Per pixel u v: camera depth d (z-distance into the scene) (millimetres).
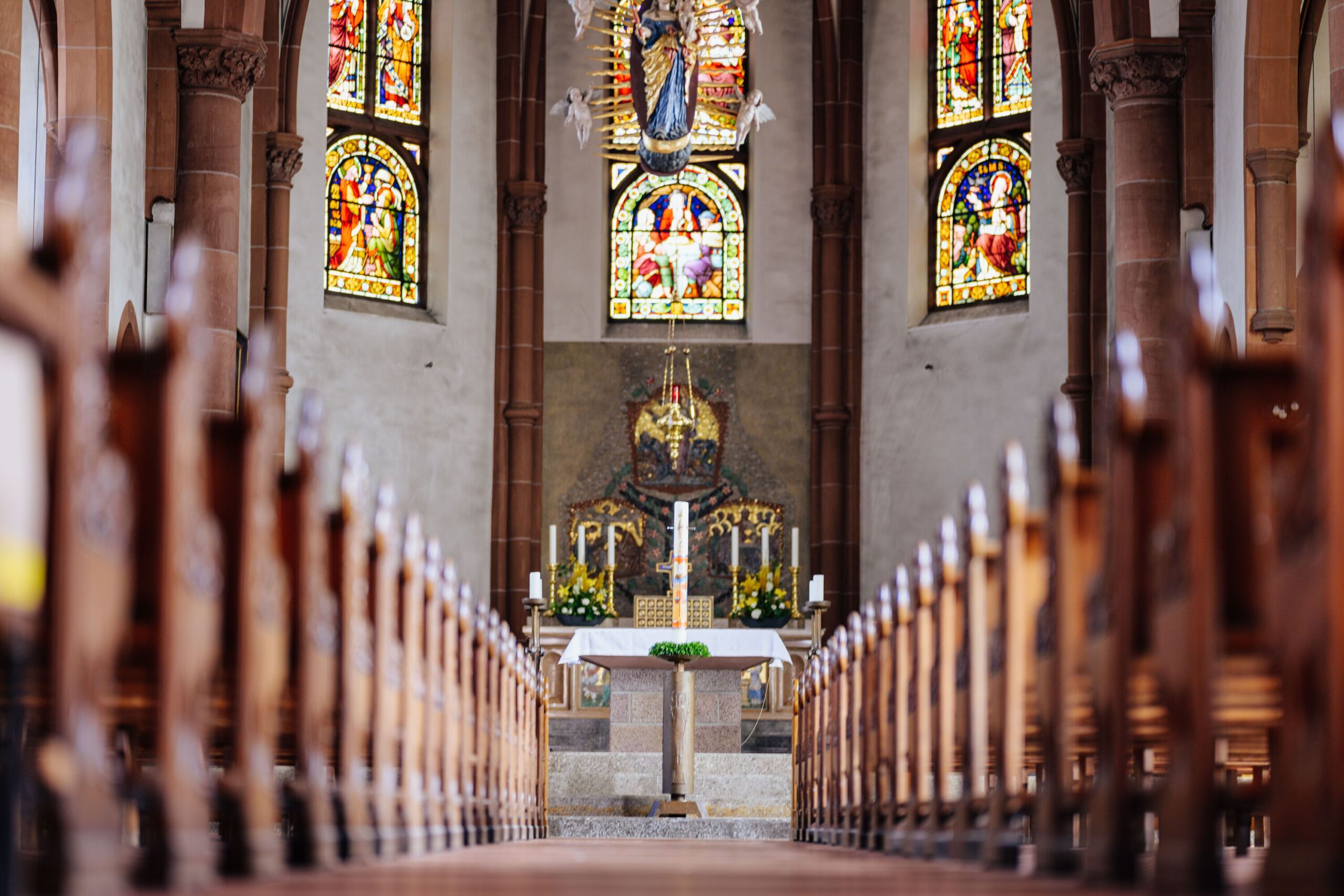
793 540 23109
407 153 23875
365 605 7684
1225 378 4680
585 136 20422
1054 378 22453
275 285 21875
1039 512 7410
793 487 24547
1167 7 18078
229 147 18156
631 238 25156
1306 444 3980
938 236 24125
